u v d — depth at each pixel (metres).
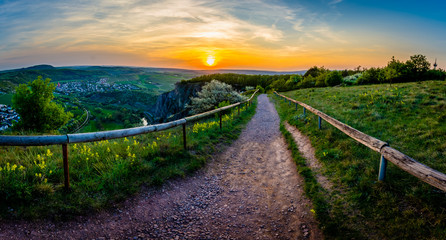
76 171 4.44
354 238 3.11
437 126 6.29
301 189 4.87
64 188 3.82
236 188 5.27
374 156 5.15
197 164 6.09
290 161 6.77
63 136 3.72
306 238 3.36
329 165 5.49
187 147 6.91
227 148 8.33
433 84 13.99
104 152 5.70
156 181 4.79
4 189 3.29
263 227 3.75
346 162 5.23
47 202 3.43
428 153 4.86
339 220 3.53
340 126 6.46
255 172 6.23
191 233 3.55
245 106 20.38
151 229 3.56
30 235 2.87
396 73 22.33
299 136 8.84
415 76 22.89
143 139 8.22
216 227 3.76
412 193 3.55
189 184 5.22
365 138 4.89
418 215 3.16
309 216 3.86
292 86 50.75
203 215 4.12
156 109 141.38
